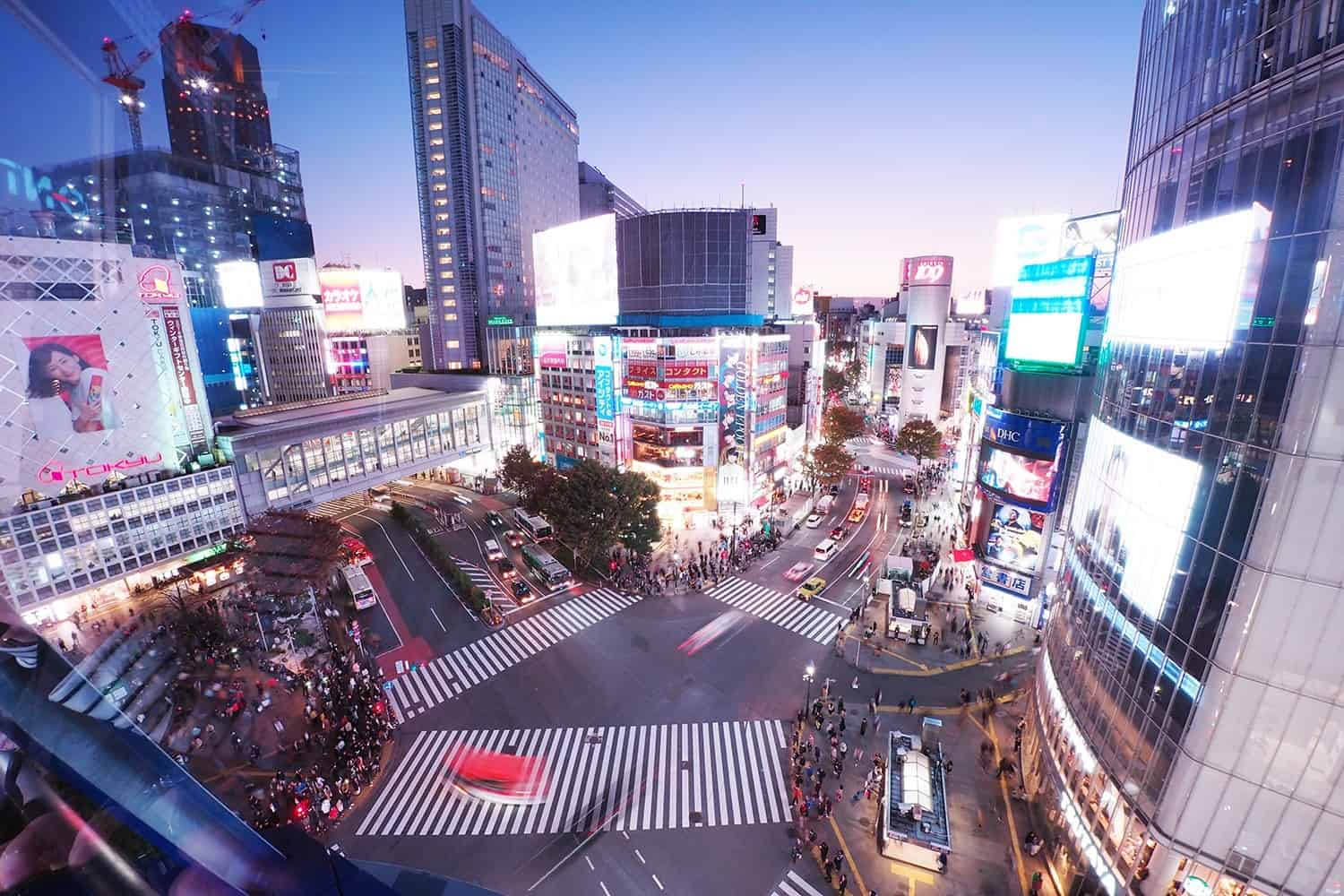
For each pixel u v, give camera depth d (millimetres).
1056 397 47812
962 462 80062
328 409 74250
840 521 74250
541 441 92062
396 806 32594
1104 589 28750
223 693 37000
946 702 40250
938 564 60875
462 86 115125
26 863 2779
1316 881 20172
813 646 47094
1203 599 22203
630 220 84188
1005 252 63406
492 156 123375
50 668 3107
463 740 37438
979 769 34688
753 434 72812
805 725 38250
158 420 47656
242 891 3533
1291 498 19484
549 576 57312
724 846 30234
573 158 170250
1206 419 22938
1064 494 47906
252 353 89062
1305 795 20094
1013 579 50312
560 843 30406
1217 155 23578
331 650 45312
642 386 72188
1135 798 24344
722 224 80312
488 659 45719
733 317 79250
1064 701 31094
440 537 69875
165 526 47250
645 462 73812
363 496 86062
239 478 57188
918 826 29156
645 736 37688
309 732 36562
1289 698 20094
